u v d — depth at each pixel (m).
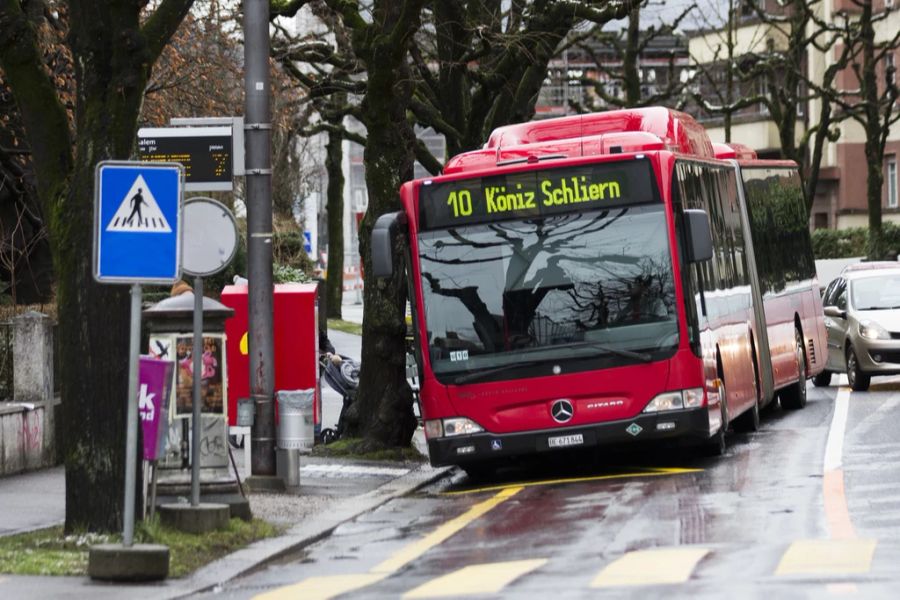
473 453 26.67
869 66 77.00
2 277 45.62
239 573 17.36
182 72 48.41
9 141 42.91
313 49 44.41
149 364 17.94
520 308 26.73
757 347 34.56
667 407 26.34
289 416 26.08
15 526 20.69
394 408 31.98
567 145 27.98
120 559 16.55
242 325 26.83
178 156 26.08
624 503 21.75
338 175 80.06
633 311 26.53
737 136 111.12
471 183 27.14
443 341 26.91
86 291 18.67
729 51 77.88
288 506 23.67
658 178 26.81
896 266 50.59
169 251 17.09
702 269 28.33
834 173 106.38
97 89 18.80
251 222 26.08
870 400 41.16
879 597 13.32
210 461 20.78
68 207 18.80
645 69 119.69
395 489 26.19
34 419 28.38
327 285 81.75
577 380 26.44
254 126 26.09
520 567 16.27
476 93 41.47
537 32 40.12
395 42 30.83
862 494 21.28
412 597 14.59
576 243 26.78
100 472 18.69
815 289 43.97
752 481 23.53
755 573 14.96
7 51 18.95
